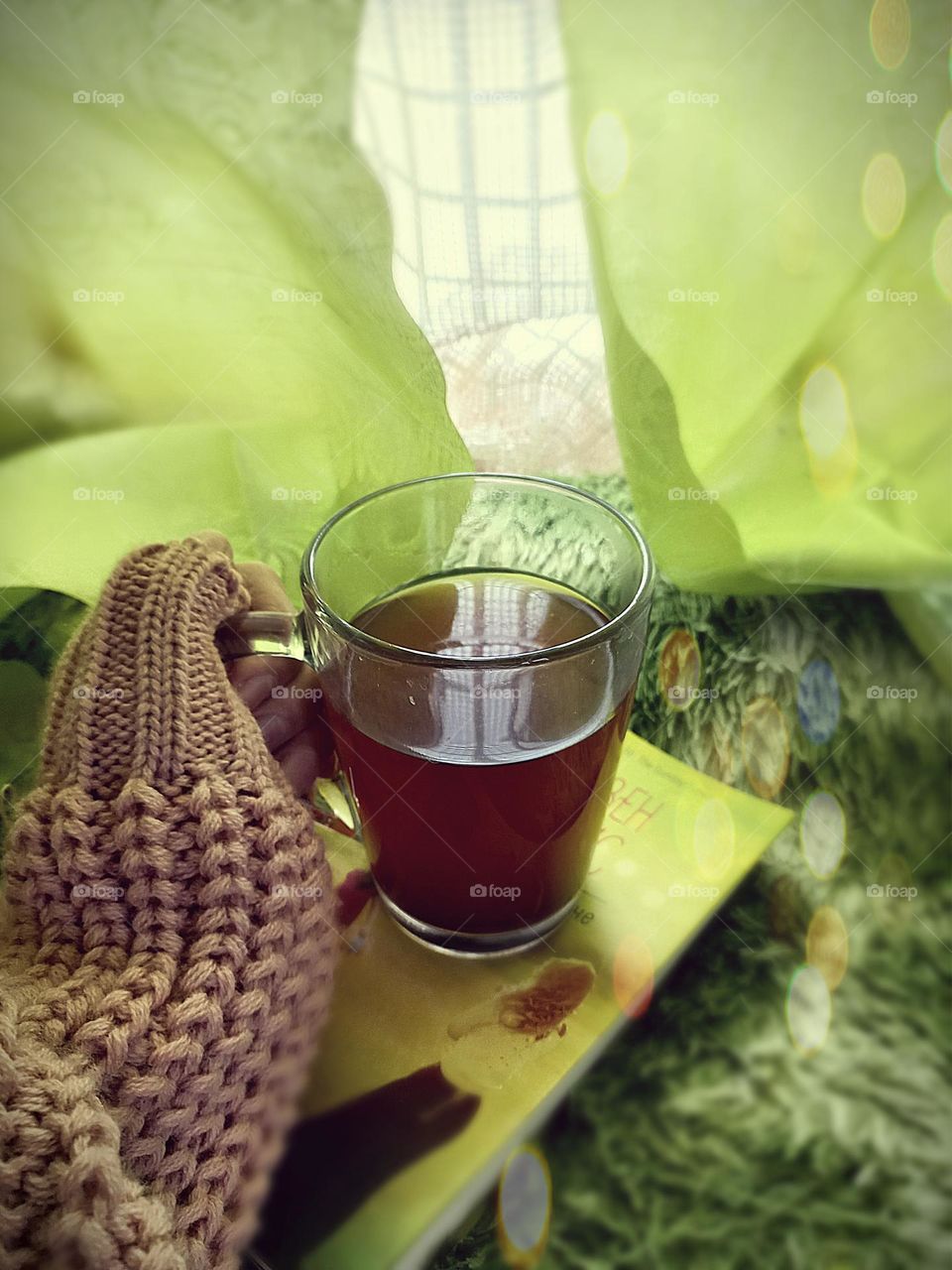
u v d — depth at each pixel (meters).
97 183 0.37
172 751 0.23
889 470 0.37
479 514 0.27
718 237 0.37
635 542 0.24
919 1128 0.26
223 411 0.38
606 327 0.38
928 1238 0.24
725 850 0.29
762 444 0.38
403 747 0.23
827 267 0.36
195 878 0.22
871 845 0.32
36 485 0.38
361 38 0.36
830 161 0.35
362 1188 0.22
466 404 0.42
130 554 0.27
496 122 0.37
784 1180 0.25
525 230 0.39
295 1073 0.24
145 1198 0.18
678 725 0.35
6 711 0.34
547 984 0.26
